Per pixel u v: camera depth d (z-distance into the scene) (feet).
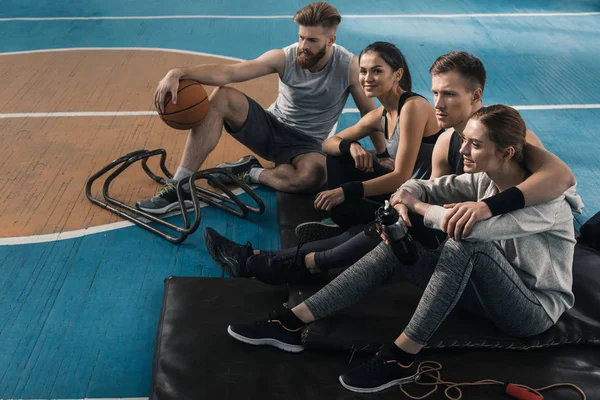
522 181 7.69
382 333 8.20
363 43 22.80
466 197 8.53
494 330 8.18
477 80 8.58
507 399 7.50
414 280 7.97
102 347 8.92
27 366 8.51
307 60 12.05
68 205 12.50
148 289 10.20
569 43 23.29
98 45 22.25
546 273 7.80
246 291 9.41
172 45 22.41
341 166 11.10
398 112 10.27
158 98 11.65
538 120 16.81
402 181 10.11
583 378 7.83
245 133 12.81
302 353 8.21
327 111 12.93
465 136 7.41
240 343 8.30
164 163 13.24
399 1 28.50
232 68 12.25
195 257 11.10
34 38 22.85
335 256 8.67
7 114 16.51
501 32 24.36
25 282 10.23
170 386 7.63
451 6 27.86
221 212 12.48
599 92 18.93
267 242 11.53
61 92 18.07
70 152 14.65
